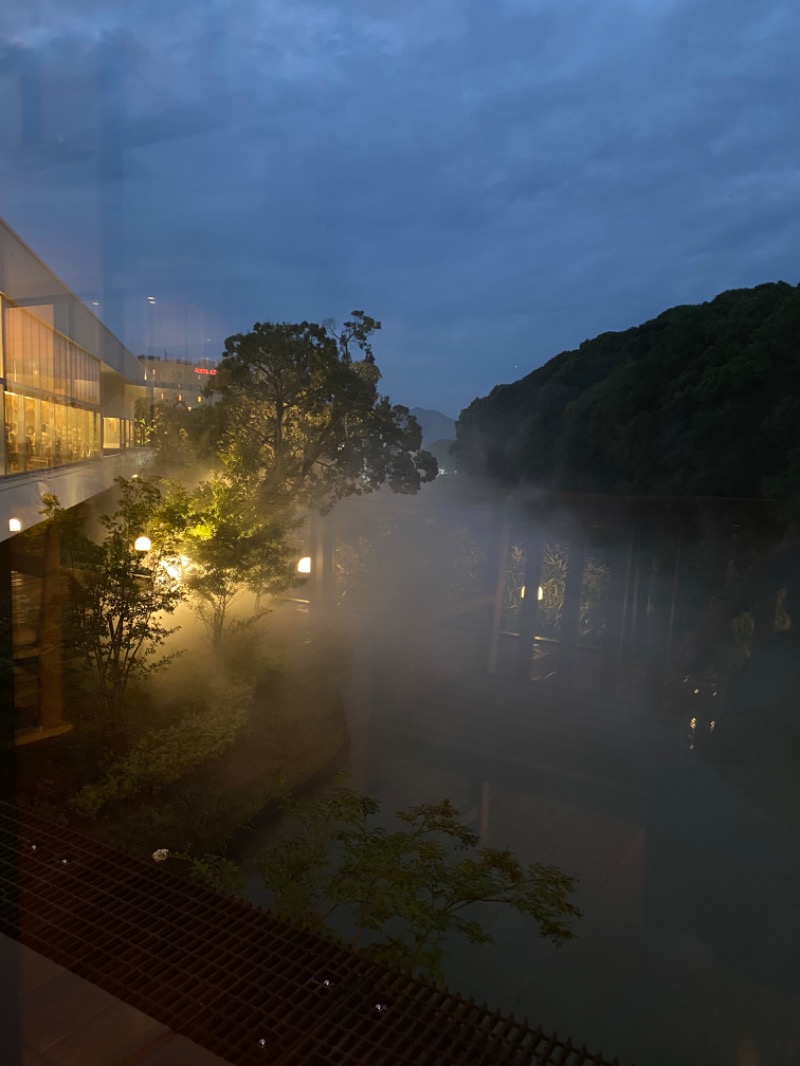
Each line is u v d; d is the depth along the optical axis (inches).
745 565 560.4
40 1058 92.0
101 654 403.2
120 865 154.8
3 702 342.6
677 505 593.0
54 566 410.9
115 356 783.7
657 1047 243.3
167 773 371.6
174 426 725.3
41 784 337.7
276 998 113.4
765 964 285.3
